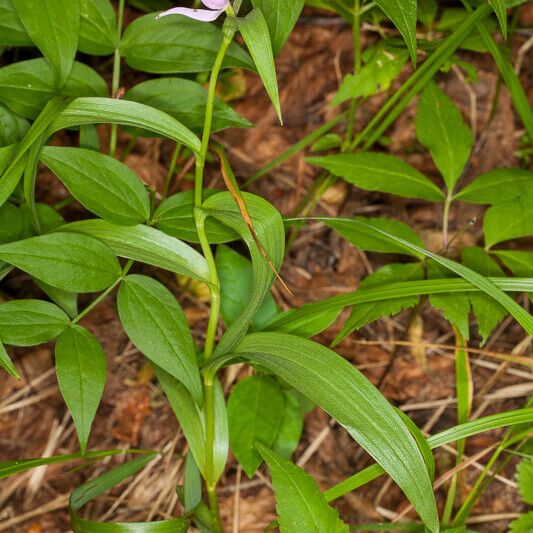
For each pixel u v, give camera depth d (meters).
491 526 0.74
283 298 0.84
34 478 0.76
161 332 0.61
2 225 0.66
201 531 0.66
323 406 0.60
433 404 0.79
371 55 0.78
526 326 0.61
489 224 0.71
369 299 0.65
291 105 0.91
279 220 0.61
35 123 0.60
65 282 0.60
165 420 0.79
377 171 0.73
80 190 0.61
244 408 0.69
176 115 0.67
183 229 0.64
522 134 0.89
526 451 0.72
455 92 0.90
